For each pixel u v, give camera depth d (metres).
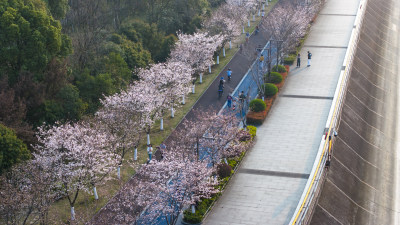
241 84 82.00
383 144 76.38
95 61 77.69
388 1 139.38
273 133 67.69
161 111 68.38
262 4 119.56
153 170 50.47
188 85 77.50
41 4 69.44
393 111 86.31
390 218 60.84
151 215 48.84
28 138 57.56
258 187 56.41
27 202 46.22
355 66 96.00
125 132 60.09
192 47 82.31
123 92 65.19
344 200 61.12
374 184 66.69
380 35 118.19
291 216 51.56
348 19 110.69
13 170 50.16
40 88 63.66
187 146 55.00
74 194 55.16
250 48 94.00
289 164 60.53
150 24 98.75
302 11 96.56
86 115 66.94
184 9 103.31
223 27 95.69
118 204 47.94
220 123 58.41
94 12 90.06
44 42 65.00
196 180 49.38
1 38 63.25
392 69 102.56
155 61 90.38
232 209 52.97
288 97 77.31
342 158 68.38
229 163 59.69
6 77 62.06
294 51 91.31
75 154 51.84
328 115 70.56
